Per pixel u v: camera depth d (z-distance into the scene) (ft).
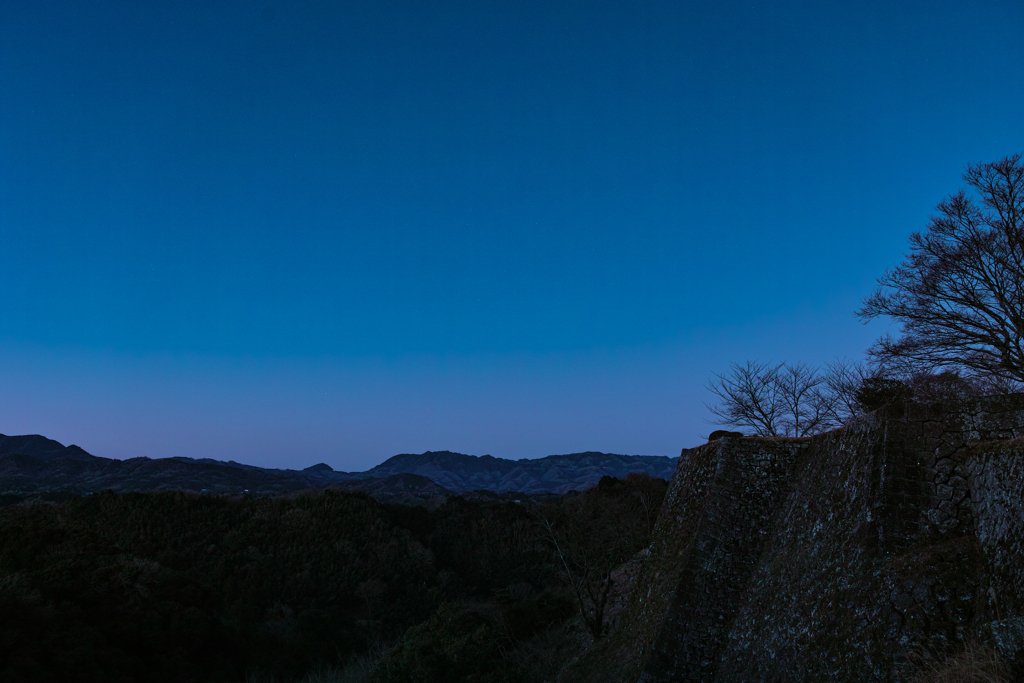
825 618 31.17
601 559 84.74
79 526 142.00
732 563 42.19
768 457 45.98
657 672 38.32
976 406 30.73
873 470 32.37
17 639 74.79
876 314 75.51
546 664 60.95
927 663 23.76
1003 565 22.81
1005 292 63.77
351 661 105.19
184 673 86.17
